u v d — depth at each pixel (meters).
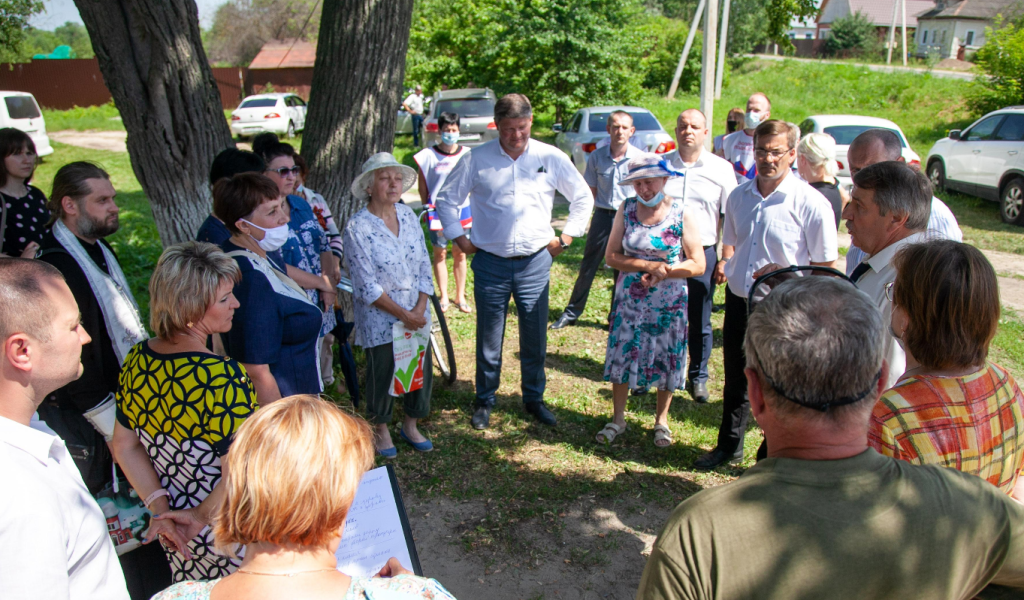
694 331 4.50
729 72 25.94
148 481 2.02
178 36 3.96
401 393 3.58
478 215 3.99
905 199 2.25
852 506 1.17
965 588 1.21
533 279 4.02
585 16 18.19
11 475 1.31
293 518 1.12
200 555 2.02
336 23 4.61
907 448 1.53
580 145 11.76
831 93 22.77
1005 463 1.58
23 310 1.44
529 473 3.70
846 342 1.17
